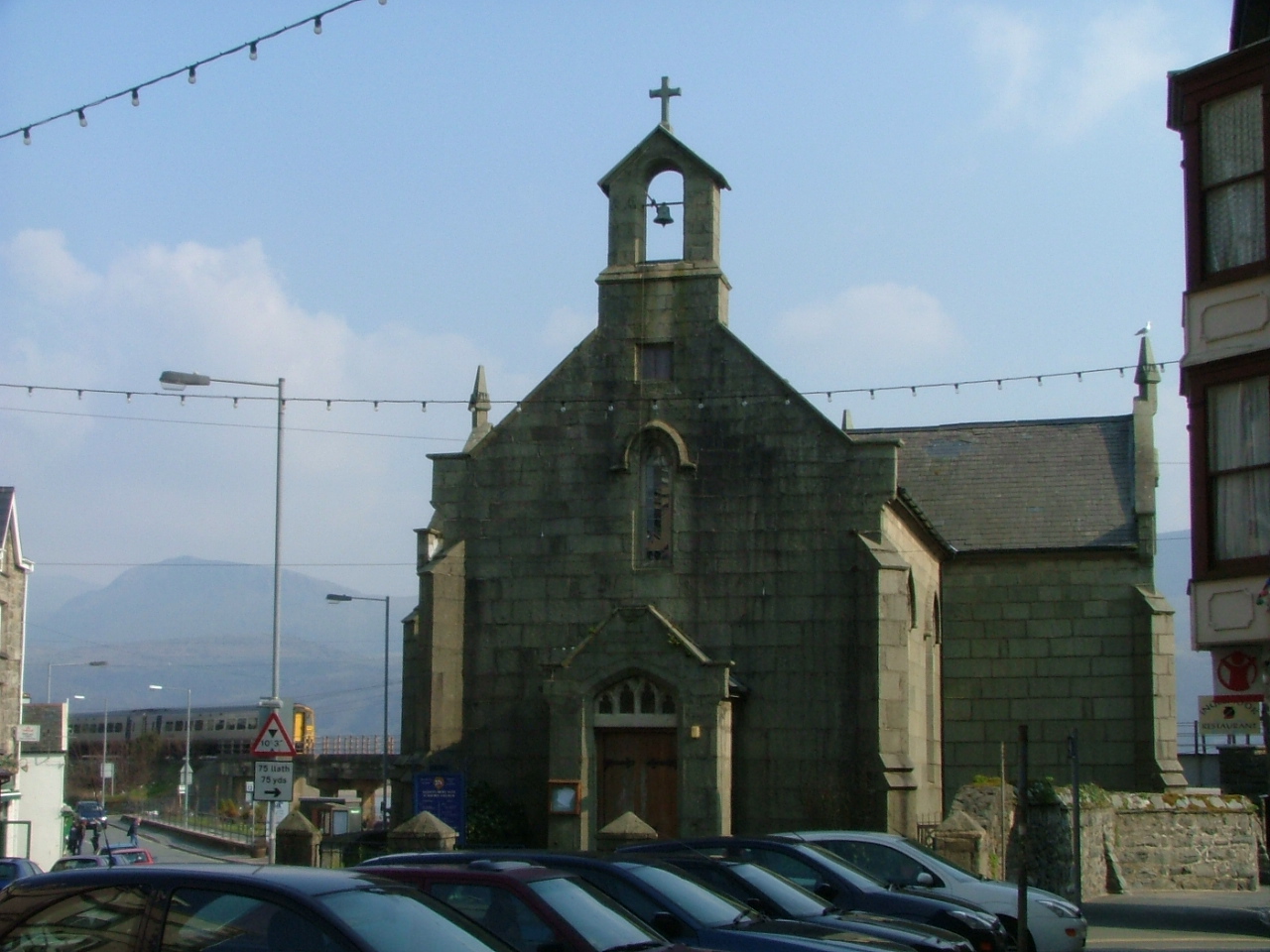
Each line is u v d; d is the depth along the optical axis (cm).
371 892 1176
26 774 5947
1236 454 2369
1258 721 2333
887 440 3484
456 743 3591
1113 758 4156
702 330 3650
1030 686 4231
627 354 3672
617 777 3388
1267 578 2289
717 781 3291
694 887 1703
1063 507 4397
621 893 1647
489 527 3675
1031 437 4694
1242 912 3259
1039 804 3519
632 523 3597
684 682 3338
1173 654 4162
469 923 1202
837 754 3394
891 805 3312
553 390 3703
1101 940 2748
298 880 1166
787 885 1931
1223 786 5188
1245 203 2398
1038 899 2230
